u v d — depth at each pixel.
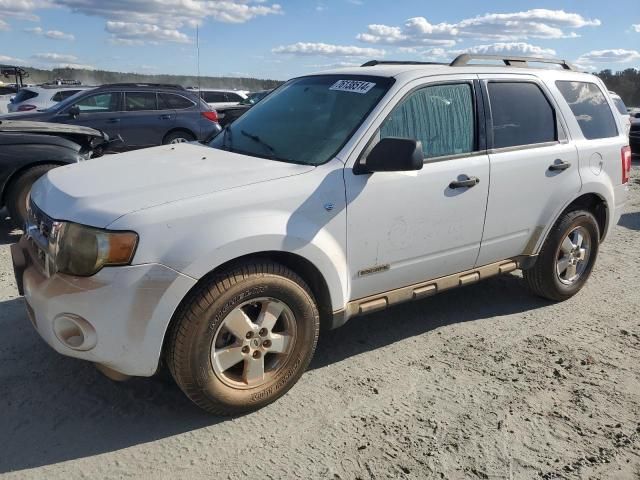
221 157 3.55
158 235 2.72
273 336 3.14
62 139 6.49
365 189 3.34
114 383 3.42
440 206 3.70
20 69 24.09
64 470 2.71
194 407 3.22
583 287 5.27
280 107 4.05
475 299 4.91
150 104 11.73
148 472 2.71
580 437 3.04
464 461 2.83
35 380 3.43
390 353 3.91
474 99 3.97
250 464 2.78
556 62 4.85
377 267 3.52
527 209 4.26
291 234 3.05
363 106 3.58
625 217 8.24
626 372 3.73
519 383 3.55
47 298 2.79
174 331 2.85
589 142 4.68
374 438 2.99
